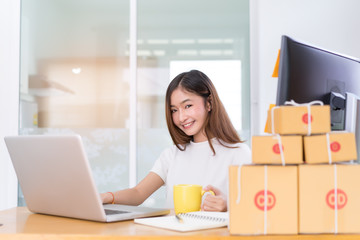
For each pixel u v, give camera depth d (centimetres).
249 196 89
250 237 88
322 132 89
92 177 104
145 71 312
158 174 185
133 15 314
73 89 317
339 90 132
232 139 175
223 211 123
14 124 320
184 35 310
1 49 319
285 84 117
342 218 89
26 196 128
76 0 320
